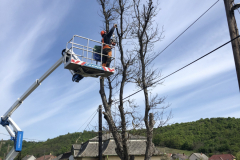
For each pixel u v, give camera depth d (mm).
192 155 95438
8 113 20750
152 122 10633
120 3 10922
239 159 87688
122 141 10266
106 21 12305
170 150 104375
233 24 7820
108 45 10398
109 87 11828
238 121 144875
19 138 19812
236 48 7520
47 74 15805
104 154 22594
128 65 10977
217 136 124562
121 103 10617
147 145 10273
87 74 9867
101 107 14586
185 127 147875
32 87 17812
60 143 101375
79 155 23688
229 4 8008
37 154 93312
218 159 91312
